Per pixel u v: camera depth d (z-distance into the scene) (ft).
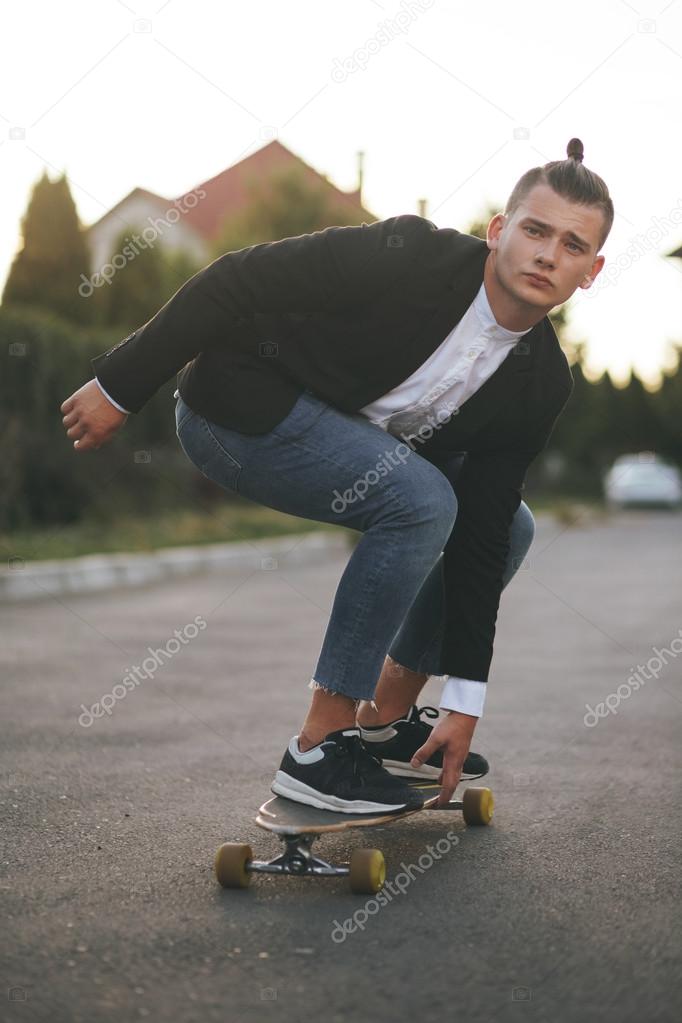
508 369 9.10
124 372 8.68
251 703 16.66
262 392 8.84
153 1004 6.53
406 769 10.48
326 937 7.61
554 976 6.99
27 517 42.14
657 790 11.82
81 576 34.58
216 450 9.18
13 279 59.36
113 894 8.46
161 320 8.68
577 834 10.19
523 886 8.71
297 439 8.89
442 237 8.79
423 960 7.22
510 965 7.16
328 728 9.00
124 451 48.29
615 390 100.07
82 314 59.98
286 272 8.56
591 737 14.55
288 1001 6.59
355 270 8.55
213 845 9.78
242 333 8.86
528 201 8.51
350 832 10.36
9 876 8.84
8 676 18.80
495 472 9.53
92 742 13.94
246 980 6.88
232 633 24.56
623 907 8.24
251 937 7.60
